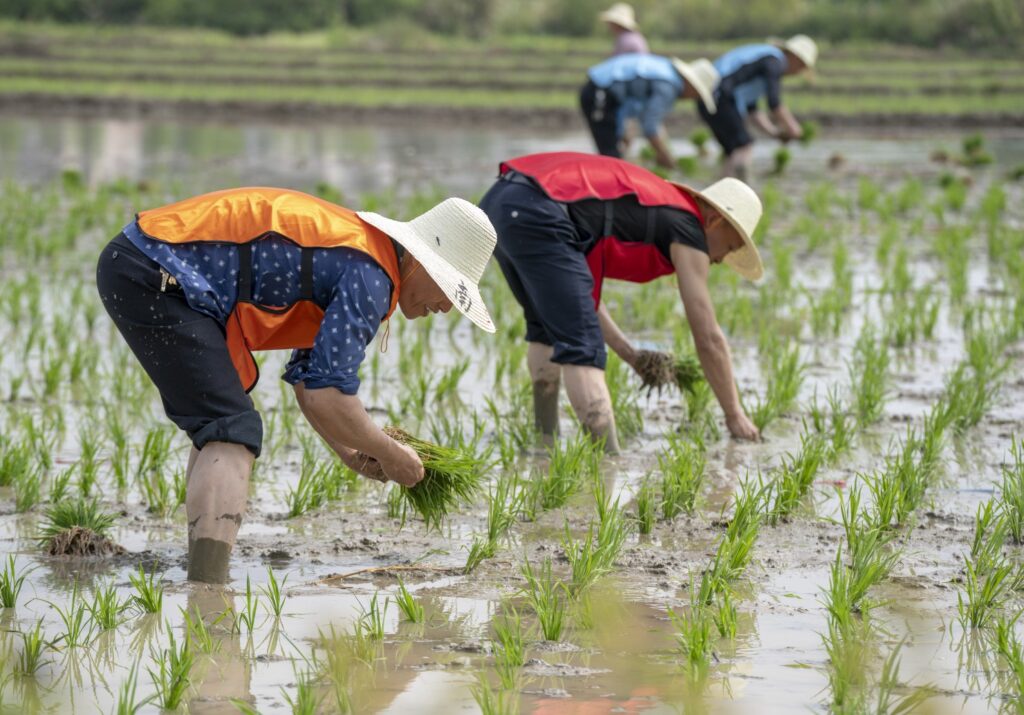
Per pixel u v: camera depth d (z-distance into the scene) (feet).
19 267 100.27
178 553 41.98
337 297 36.99
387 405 62.44
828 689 31.53
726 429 59.21
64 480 46.32
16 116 249.96
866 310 87.92
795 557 42.27
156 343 37.24
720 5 455.22
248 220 37.70
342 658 32.94
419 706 30.22
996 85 304.71
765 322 83.10
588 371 53.72
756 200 54.39
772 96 137.28
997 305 88.94
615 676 32.17
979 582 39.83
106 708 30.09
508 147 209.26
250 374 39.37
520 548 43.16
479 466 51.34
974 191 158.20
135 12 456.86
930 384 67.92
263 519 45.96
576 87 312.50
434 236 38.58
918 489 47.42
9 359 71.77
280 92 288.92
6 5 447.42
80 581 38.99
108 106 263.90
